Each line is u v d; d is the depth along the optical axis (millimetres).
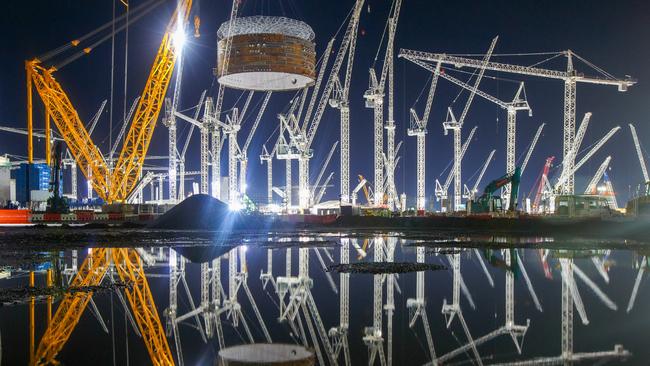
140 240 38969
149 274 19500
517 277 17719
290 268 21062
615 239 39406
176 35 83812
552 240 38531
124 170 87188
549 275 18109
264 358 8523
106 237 42438
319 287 16109
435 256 25750
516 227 57938
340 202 106250
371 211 85375
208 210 62875
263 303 13625
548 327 10336
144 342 9633
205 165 127000
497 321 11016
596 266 20859
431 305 12938
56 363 8289
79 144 85000
